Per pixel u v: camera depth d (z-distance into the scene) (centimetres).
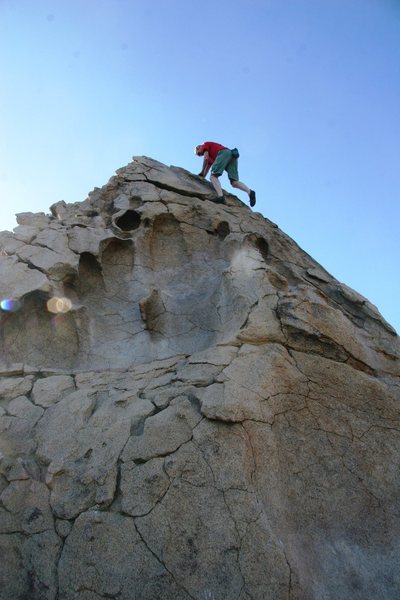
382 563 297
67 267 499
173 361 418
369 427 373
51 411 370
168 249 599
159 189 676
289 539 283
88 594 248
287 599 244
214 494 280
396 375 454
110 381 409
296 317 421
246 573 249
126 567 254
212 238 614
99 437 332
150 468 296
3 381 411
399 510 329
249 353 387
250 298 446
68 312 480
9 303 450
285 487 313
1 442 345
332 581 275
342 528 309
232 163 788
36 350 466
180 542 261
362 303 572
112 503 285
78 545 269
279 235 682
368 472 343
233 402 327
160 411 339
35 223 568
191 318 500
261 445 317
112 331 497
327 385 388
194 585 245
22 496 300
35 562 267
